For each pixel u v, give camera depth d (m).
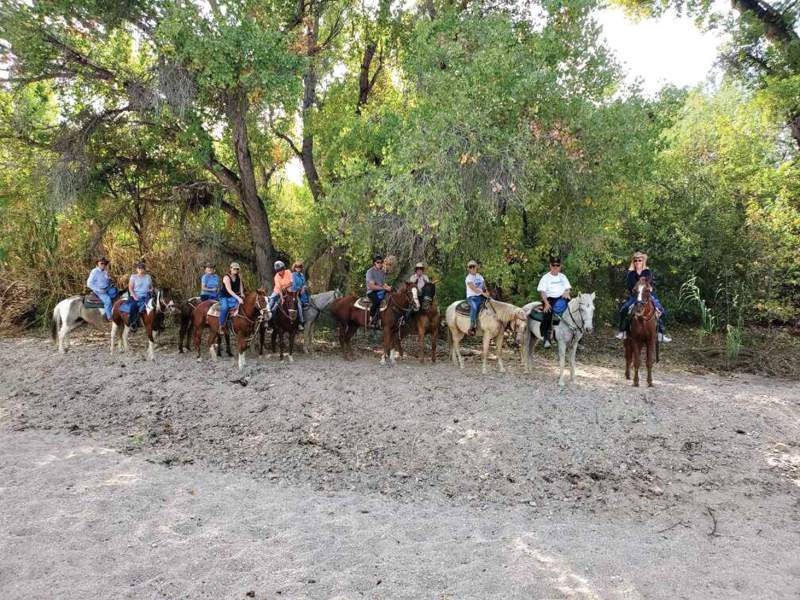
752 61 20.91
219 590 4.92
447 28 14.45
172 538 5.80
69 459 8.02
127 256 18.72
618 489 7.60
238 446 9.05
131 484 7.12
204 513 6.43
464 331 12.60
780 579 5.46
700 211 17.77
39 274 18.12
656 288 19.73
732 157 18.39
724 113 21.39
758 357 14.52
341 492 7.50
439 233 12.79
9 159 17.62
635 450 8.56
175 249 18.09
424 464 8.34
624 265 20.12
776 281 15.98
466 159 12.05
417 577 5.22
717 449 8.62
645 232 18.86
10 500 6.50
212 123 16.09
